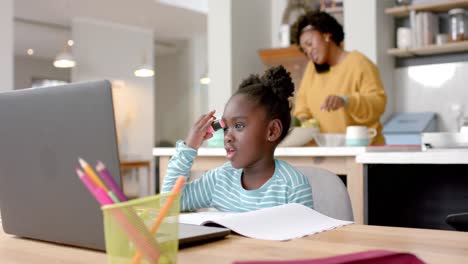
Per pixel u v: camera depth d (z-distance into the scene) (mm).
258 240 812
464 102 4141
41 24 7543
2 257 736
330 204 1234
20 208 836
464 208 1893
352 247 753
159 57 9859
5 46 4555
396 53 4234
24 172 796
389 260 595
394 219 1997
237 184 1221
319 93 2645
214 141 2119
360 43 4156
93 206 714
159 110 9938
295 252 727
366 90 2463
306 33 2564
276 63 4438
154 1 6543
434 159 1608
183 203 1271
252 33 4582
